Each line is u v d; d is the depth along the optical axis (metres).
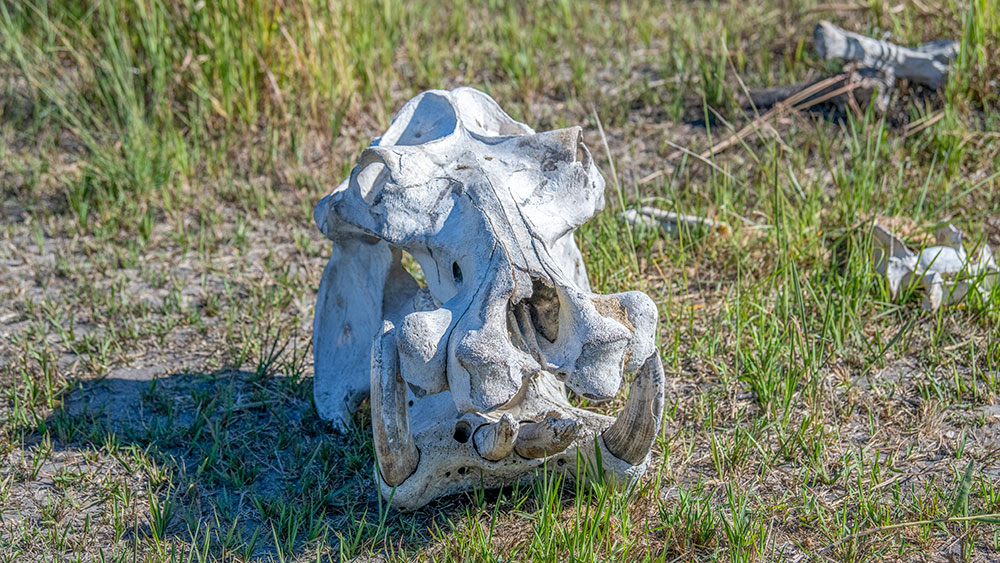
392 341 3.31
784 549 3.58
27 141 7.27
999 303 4.93
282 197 6.51
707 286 5.33
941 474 3.97
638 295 3.23
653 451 4.12
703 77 7.49
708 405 4.39
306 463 4.09
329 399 4.32
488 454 3.44
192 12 7.14
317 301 4.38
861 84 6.91
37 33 8.05
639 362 3.19
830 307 4.75
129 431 4.30
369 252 4.14
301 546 3.67
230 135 7.02
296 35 7.20
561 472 3.76
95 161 6.62
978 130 6.60
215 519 3.83
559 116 7.35
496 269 3.23
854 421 4.30
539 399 3.60
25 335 5.11
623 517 3.62
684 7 9.17
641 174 6.57
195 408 4.53
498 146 3.71
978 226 5.63
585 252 5.43
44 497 3.96
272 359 4.70
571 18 8.96
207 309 5.34
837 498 3.85
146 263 5.83
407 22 8.84
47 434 4.30
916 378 4.55
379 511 3.69
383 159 3.61
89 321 5.26
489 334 3.09
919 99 7.09
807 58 7.66
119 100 7.15
